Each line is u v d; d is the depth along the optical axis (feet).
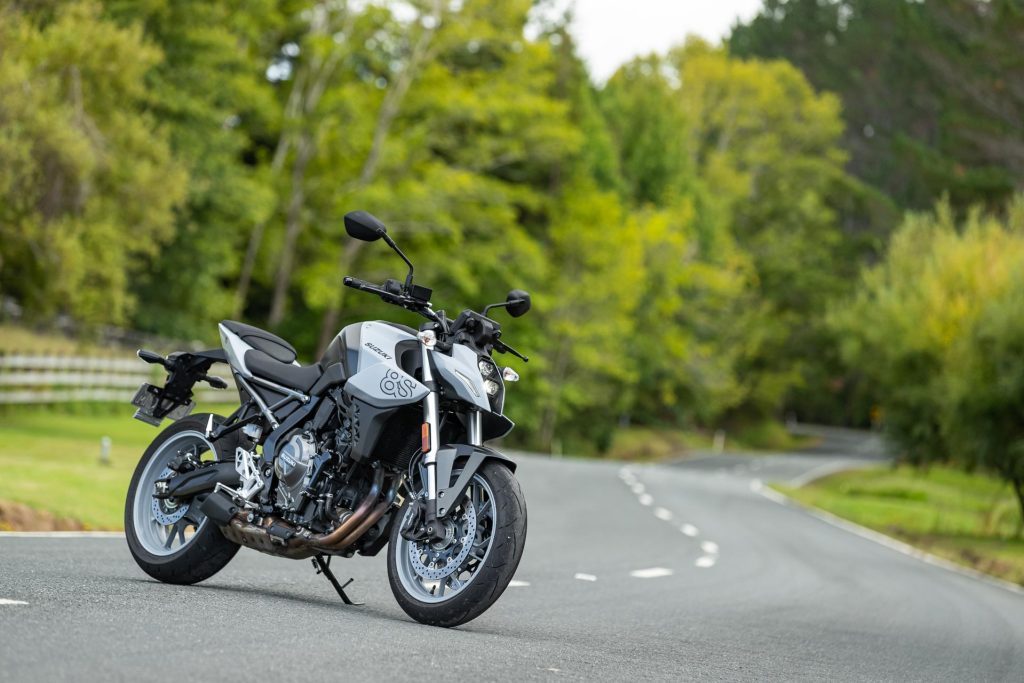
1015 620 52.90
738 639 34.53
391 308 217.15
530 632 29.86
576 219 242.78
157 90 159.43
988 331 117.39
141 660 19.89
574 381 251.80
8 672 18.21
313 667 20.63
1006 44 271.90
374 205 198.08
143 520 31.86
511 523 27.53
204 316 180.45
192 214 174.29
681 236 286.25
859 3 512.63
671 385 313.53
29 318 118.93
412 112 211.20
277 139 215.72
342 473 29.50
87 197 108.88
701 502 123.85
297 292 223.30
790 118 444.96
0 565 31.17
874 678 29.27
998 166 271.69
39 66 104.68
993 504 135.64
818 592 55.62
